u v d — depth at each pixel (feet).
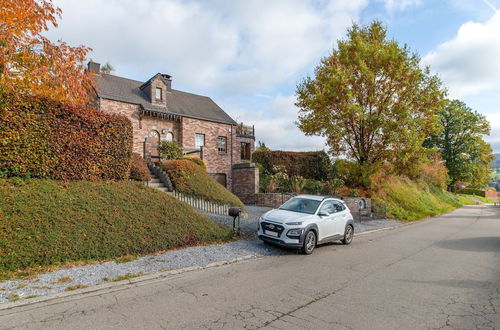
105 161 31.53
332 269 21.98
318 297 16.17
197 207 42.01
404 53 55.42
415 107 59.00
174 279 19.11
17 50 25.07
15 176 25.46
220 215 41.81
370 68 58.08
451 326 12.87
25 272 18.49
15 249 19.30
